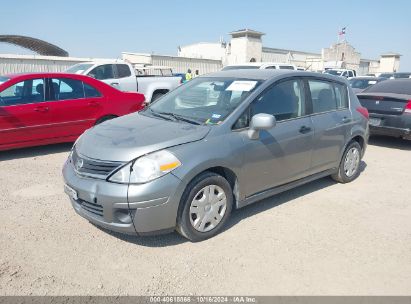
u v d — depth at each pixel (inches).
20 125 244.1
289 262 127.6
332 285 115.5
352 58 1806.1
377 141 343.0
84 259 127.0
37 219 156.9
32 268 121.0
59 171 225.1
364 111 216.4
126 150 127.9
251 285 114.7
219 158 137.4
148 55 1230.3
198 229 137.3
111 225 127.8
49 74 259.8
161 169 124.6
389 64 1862.7
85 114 273.7
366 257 132.0
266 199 184.9
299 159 173.3
